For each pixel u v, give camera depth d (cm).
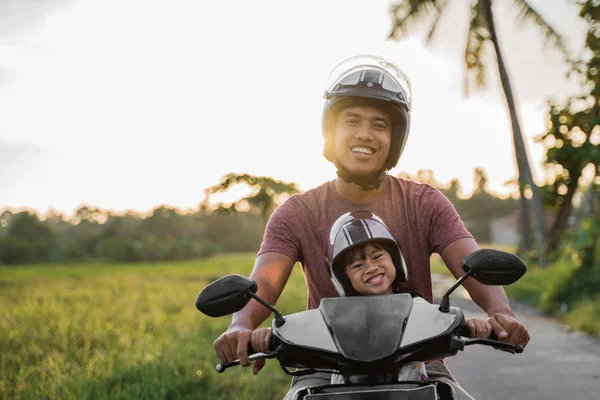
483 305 290
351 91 296
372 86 296
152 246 4925
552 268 1652
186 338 830
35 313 1074
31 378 614
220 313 249
